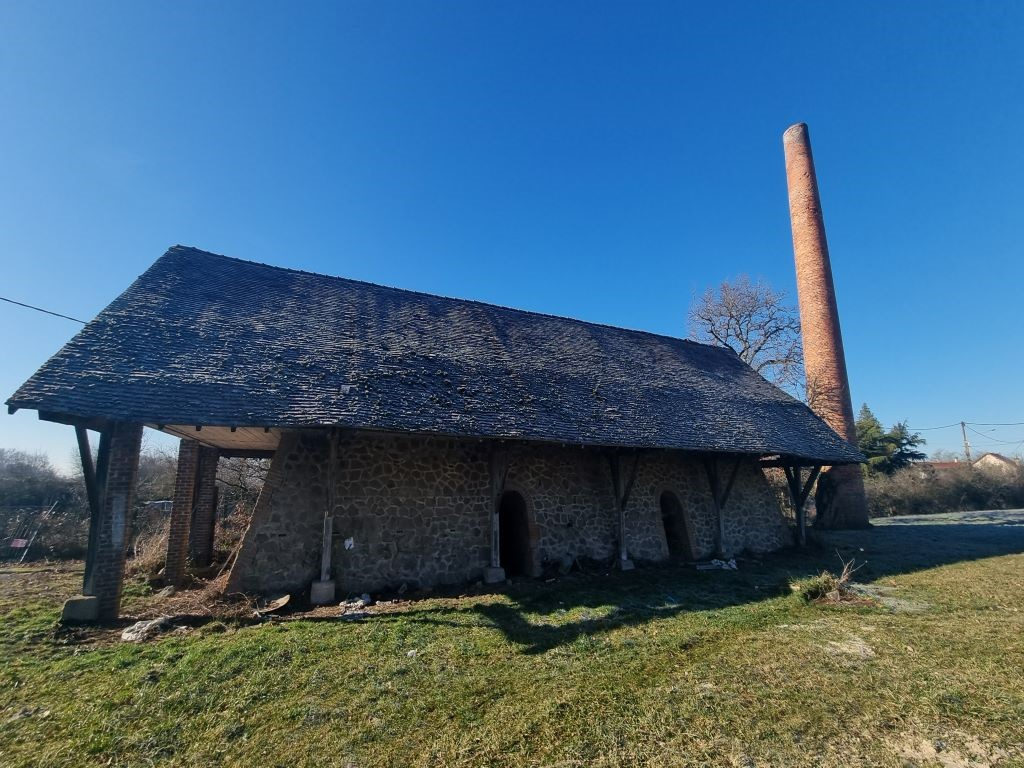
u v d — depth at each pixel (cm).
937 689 484
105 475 712
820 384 2156
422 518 972
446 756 381
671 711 445
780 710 446
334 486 846
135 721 431
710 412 1355
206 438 988
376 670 530
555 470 1159
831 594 842
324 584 816
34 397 653
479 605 788
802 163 2309
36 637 621
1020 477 3381
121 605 779
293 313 1052
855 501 2084
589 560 1133
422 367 1031
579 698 468
